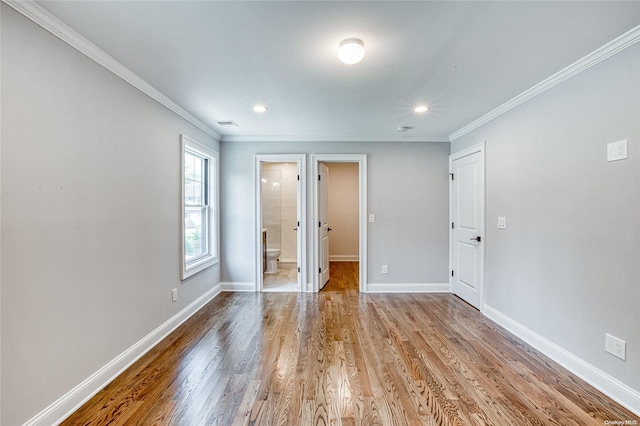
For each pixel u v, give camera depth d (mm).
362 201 4199
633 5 1444
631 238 1729
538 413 1684
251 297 3926
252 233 4195
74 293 1735
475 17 1552
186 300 3172
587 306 2006
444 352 2402
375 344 2545
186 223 3488
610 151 1845
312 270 4211
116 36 1734
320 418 1636
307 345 2525
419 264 4227
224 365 2201
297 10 1499
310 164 4191
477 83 2389
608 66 1854
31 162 1489
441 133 4008
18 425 1418
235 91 2562
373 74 2232
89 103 1851
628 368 1737
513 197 2797
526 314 2613
